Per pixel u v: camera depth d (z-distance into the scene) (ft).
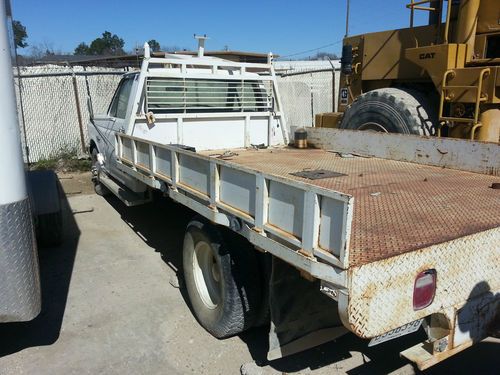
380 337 7.00
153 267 15.83
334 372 9.91
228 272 9.89
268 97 21.07
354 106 20.17
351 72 22.47
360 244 6.98
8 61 8.30
